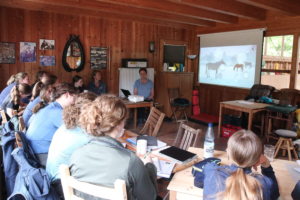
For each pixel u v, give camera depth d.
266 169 1.54
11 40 5.00
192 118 6.55
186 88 6.86
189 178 1.74
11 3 4.73
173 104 6.29
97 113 1.21
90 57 5.88
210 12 5.53
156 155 2.11
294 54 5.24
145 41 6.58
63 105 2.14
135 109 5.62
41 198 1.50
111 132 1.24
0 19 4.85
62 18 5.45
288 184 1.71
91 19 5.79
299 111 4.67
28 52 5.18
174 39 7.04
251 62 5.96
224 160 2.06
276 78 5.64
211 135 2.07
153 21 6.39
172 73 6.54
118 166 1.15
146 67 6.41
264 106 4.71
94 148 1.21
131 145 2.39
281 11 4.60
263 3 4.17
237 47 6.23
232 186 1.10
